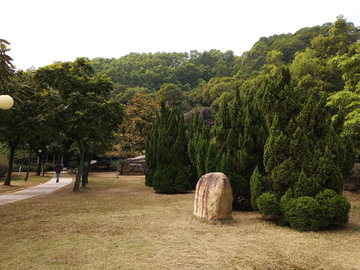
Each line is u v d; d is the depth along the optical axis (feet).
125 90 262.67
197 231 19.57
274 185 23.50
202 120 46.62
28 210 28.37
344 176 23.93
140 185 57.21
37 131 50.01
